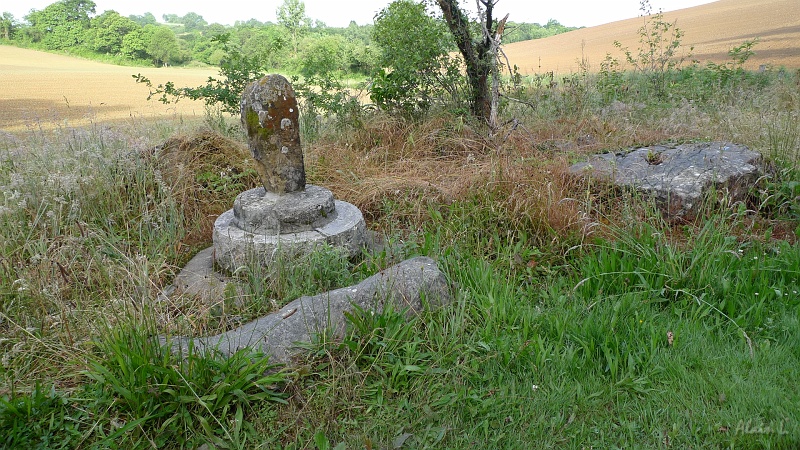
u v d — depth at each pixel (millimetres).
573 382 3025
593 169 5238
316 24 51844
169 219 5164
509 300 3602
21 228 4680
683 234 4602
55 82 26422
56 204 4992
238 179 6082
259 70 7418
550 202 4633
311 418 2799
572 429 2705
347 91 7883
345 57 9078
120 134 6270
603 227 4555
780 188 5191
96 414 2727
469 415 2826
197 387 2770
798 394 2822
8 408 2639
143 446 2643
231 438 2631
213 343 3145
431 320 3314
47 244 4434
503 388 2949
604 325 3297
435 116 7324
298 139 4492
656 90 10094
